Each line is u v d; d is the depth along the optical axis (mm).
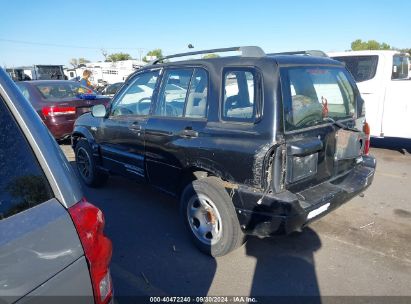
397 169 6266
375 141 8570
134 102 4270
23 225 1224
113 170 4719
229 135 3012
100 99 8203
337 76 3604
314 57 3469
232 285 2967
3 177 1290
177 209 4559
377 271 3117
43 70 29328
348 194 3252
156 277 3100
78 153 5500
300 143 2863
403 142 8398
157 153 3783
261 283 2982
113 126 4500
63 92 8195
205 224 3367
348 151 3289
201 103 3357
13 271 1145
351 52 7512
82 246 1354
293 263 3264
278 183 2775
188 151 3346
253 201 2869
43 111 7461
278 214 2762
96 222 1458
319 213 2990
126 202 4809
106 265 1492
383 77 6918
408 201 4730
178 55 3816
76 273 1319
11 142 1350
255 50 3053
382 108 6941
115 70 34406
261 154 2754
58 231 1291
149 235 3855
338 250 3477
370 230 3887
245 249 3512
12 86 1440
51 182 1373
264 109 2818
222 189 3107
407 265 3205
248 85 2969
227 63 3174
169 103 3738
